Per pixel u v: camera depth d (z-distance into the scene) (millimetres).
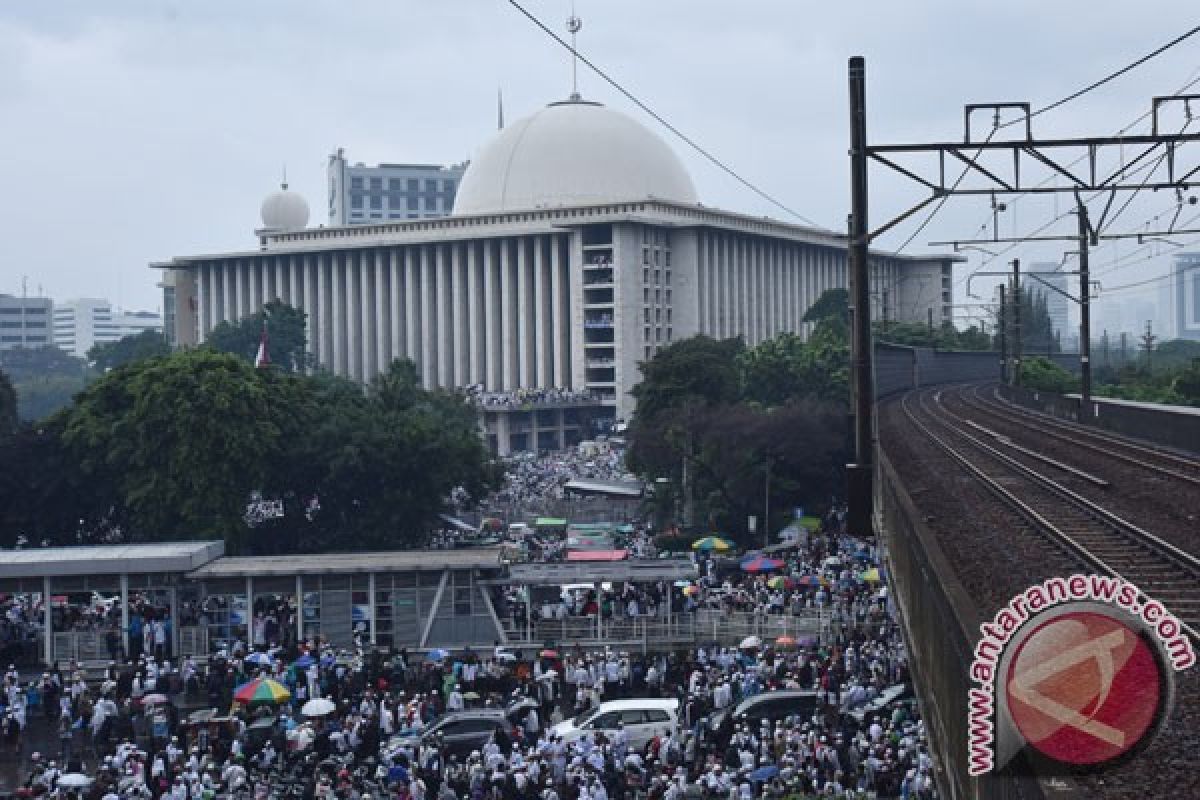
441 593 55438
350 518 76875
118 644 54156
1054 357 186500
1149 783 13773
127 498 71125
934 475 50500
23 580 53938
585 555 72625
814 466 85875
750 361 129625
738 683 44344
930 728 21641
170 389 71500
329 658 47750
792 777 34188
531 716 43500
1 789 39781
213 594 54875
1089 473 48844
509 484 131000
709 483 90125
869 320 36750
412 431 75688
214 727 41781
